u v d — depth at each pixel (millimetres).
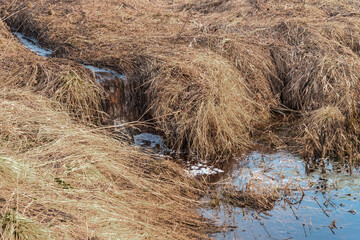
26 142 4320
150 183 4586
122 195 4105
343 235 3920
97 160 4340
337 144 5477
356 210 4293
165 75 5945
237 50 7031
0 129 4406
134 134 6016
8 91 5223
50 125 4734
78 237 3205
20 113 4711
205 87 5789
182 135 5480
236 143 5676
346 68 6703
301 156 5453
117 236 3373
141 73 6086
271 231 3990
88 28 7453
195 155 5465
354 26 7941
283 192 4629
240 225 4082
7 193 3367
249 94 6684
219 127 5496
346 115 5691
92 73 5801
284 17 8445
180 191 4656
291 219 4176
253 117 6414
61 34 7258
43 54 6867
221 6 9188
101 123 5617
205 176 5012
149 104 5922
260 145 5777
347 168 5129
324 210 4312
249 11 8852
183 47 6770
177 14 8656
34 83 5535
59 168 4023
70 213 3416
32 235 3021
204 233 3947
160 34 7410
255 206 4395
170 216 4125
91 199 3766
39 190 3576
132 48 6746
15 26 8078
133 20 8031
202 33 7508
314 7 8867
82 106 5434
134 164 5020
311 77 6684
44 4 8484
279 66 7129
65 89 5422
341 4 9039
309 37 7469
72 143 4496
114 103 5738
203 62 6285
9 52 6238
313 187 4730
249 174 5000
